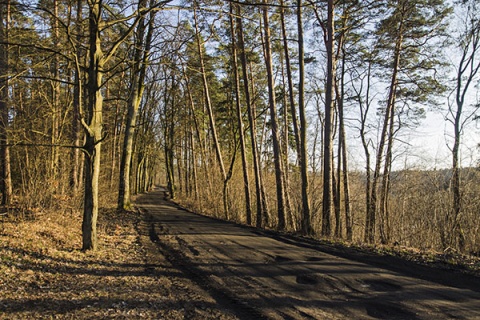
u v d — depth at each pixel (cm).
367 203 1627
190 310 506
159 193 5303
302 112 1373
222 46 2036
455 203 1215
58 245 884
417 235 1341
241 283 642
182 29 972
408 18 1622
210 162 2469
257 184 1695
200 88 2988
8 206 1231
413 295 559
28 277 623
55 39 1076
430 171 1366
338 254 904
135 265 784
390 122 1786
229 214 2092
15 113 1452
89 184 880
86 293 569
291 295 568
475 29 1538
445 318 461
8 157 1412
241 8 1518
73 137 1630
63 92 2044
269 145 3092
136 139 3338
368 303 524
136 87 2069
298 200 1513
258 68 2552
